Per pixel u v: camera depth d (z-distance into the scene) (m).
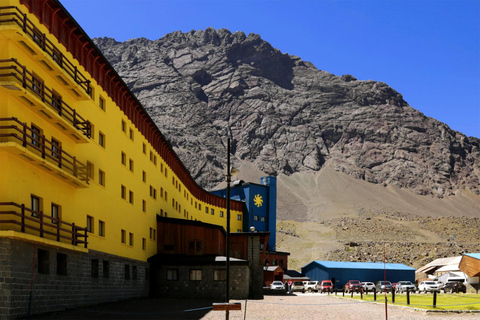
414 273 101.56
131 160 49.66
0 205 25.67
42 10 31.14
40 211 27.80
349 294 70.00
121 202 45.09
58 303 30.25
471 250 146.38
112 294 40.78
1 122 26.14
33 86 29.52
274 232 125.25
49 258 29.27
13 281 25.14
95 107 39.62
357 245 162.62
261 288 57.88
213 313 32.94
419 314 34.84
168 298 49.25
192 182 86.38
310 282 87.00
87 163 37.66
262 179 129.25
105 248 40.16
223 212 107.94
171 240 57.16
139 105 50.59
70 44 35.47
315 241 178.38
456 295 58.94
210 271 50.97
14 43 27.38
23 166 27.56
